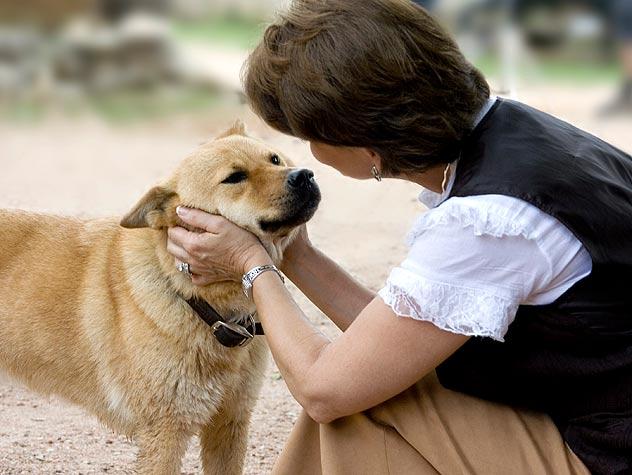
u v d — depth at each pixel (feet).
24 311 13.97
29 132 47.42
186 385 12.94
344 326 12.29
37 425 17.21
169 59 62.64
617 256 9.18
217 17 81.87
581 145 9.88
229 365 13.12
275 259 12.42
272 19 10.55
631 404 9.55
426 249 9.45
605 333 9.34
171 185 12.60
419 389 10.49
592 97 50.78
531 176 9.19
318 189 12.67
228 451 14.14
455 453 9.96
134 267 13.01
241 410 13.80
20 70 59.72
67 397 14.08
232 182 12.44
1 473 15.14
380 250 24.23
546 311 9.42
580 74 59.36
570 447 9.89
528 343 9.72
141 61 61.67
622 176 9.91
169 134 46.73
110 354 13.29
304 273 12.54
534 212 9.11
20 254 14.28
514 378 9.95
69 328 13.69
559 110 46.62
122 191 32.22
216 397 13.21
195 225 11.49
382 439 10.34
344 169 10.60
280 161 13.28
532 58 57.57
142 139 45.21
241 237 11.27
